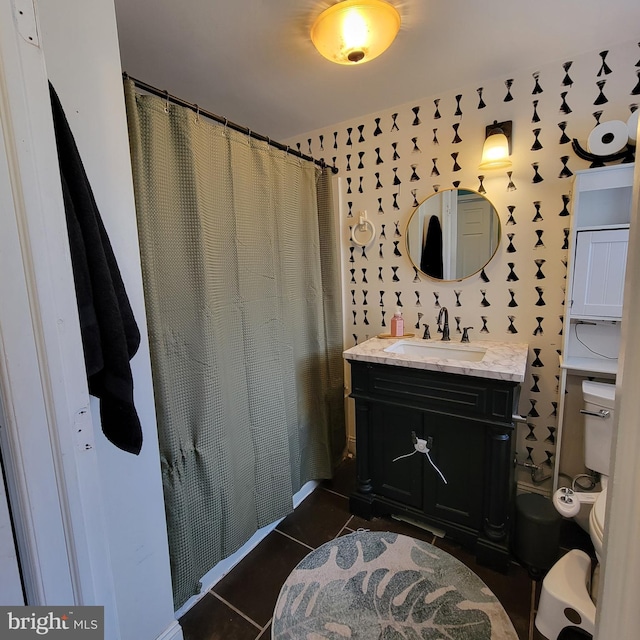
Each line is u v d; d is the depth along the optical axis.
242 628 1.28
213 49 1.42
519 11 1.26
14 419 0.68
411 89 1.80
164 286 1.20
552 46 1.48
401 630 1.24
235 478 1.50
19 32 0.65
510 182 1.75
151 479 1.09
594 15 1.29
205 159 1.32
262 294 1.62
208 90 1.75
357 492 1.87
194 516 1.31
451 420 1.57
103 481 0.96
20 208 0.66
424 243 2.01
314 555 1.59
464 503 1.59
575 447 1.78
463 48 1.47
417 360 1.58
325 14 1.17
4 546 0.69
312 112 2.03
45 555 0.74
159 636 1.14
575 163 1.60
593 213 1.58
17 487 0.70
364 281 2.26
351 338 2.36
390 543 1.65
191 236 1.25
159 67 1.54
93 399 0.93
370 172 2.13
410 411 1.67
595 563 1.45
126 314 0.91
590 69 1.53
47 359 0.71
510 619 1.27
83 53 0.86
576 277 1.53
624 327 0.45
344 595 1.39
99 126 0.90
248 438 1.58
